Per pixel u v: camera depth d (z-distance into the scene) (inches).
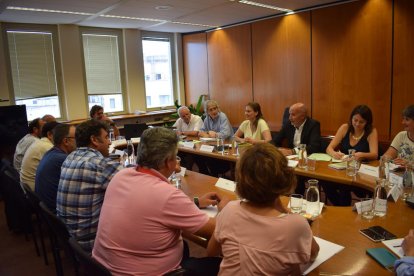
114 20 205.8
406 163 91.0
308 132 131.6
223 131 168.6
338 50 183.9
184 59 277.1
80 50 222.7
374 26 168.9
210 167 165.2
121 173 56.1
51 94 216.7
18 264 107.5
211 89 260.4
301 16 196.2
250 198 43.8
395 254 50.1
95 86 233.6
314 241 47.2
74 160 74.5
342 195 110.0
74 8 169.0
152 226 50.4
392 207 69.7
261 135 152.1
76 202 71.7
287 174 43.6
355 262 48.9
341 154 113.2
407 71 161.2
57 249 87.7
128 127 183.0
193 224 51.4
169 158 55.6
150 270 51.4
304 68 200.4
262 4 178.5
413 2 155.0
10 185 110.8
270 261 40.5
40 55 209.6
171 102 278.5
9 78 199.6
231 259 42.9
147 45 257.9
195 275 59.1
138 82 251.9
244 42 230.1
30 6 160.6
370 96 175.5
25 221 122.3
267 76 220.7
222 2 169.3
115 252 50.8
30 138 138.5
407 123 105.9
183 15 198.1
